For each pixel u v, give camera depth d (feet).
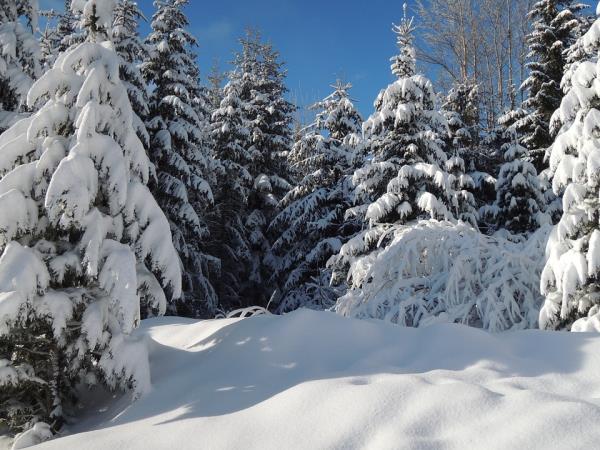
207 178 65.46
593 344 13.07
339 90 62.95
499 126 65.21
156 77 53.57
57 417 14.78
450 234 26.45
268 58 80.84
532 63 64.03
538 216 47.06
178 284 16.38
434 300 25.18
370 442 9.18
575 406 9.16
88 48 16.88
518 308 22.74
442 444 8.73
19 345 15.26
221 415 11.44
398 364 13.33
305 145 63.67
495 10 91.56
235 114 71.26
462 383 10.73
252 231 71.77
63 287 15.76
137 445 10.68
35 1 32.09
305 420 10.26
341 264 40.73
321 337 15.11
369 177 44.70
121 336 14.71
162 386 14.48
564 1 65.41
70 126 16.56
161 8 55.88
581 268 19.75
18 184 14.94
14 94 29.40
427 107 44.29
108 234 15.99
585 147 20.97
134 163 16.71
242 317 19.42
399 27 47.60
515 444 8.31
